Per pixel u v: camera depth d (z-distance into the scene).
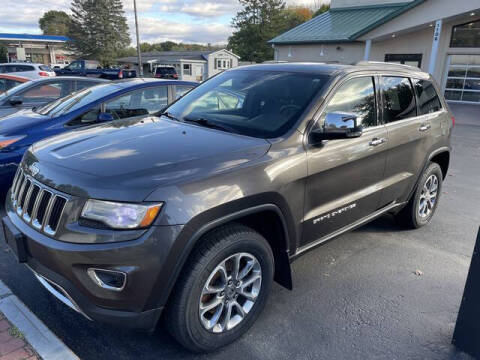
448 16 18.28
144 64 57.97
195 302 2.38
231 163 2.51
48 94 7.30
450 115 4.79
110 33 68.25
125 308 2.21
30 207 2.52
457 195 6.16
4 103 6.89
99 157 2.52
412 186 4.25
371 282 3.54
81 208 2.21
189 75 54.41
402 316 3.07
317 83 3.29
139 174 2.28
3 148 4.65
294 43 26.03
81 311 2.26
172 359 2.55
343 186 3.25
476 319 2.56
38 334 2.58
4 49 48.38
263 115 3.19
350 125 2.84
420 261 3.95
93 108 5.39
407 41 22.50
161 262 2.17
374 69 3.73
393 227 4.77
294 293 3.33
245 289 2.75
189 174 2.33
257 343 2.72
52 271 2.32
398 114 3.91
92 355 2.56
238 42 59.22
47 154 2.68
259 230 2.87
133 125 3.32
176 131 3.07
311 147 2.93
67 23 69.06
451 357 2.64
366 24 24.50
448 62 21.64
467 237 4.56
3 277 3.38
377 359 2.62
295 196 2.80
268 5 56.97
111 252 2.12
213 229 2.47
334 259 3.94
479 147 10.20
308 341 2.76
